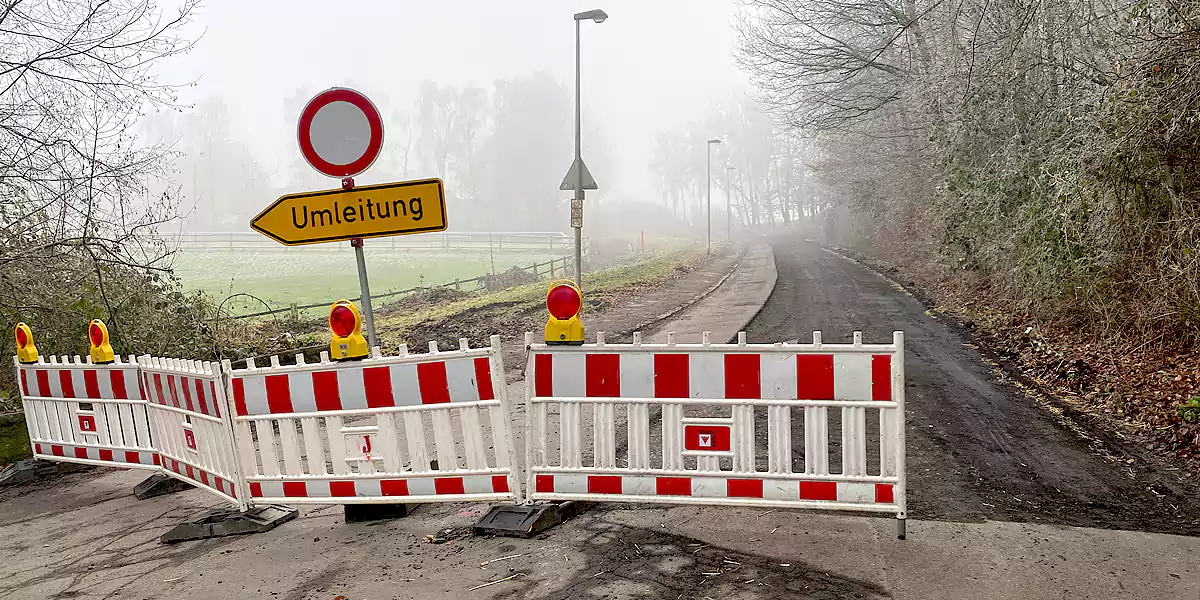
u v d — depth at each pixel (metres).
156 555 4.46
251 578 3.90
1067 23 10.83
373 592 3.58
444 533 4.34
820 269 28.20
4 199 8.38
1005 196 14.03
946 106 16.41
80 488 6.18
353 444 4.63
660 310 16.73
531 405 4.38
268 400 4.70
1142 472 5.35
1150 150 8.15
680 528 4.23
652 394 4.25
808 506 4.11
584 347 4.29
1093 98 9.53
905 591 3.43
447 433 4.50
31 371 6.38
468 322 15.21
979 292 16.50
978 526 4.27
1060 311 10.71
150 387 5.66
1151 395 7.06
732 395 4.16
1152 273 8.60
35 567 4.43
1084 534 4.16
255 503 4.83
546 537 4.17
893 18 20.61
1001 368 9.23
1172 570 3.68
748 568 3.67
